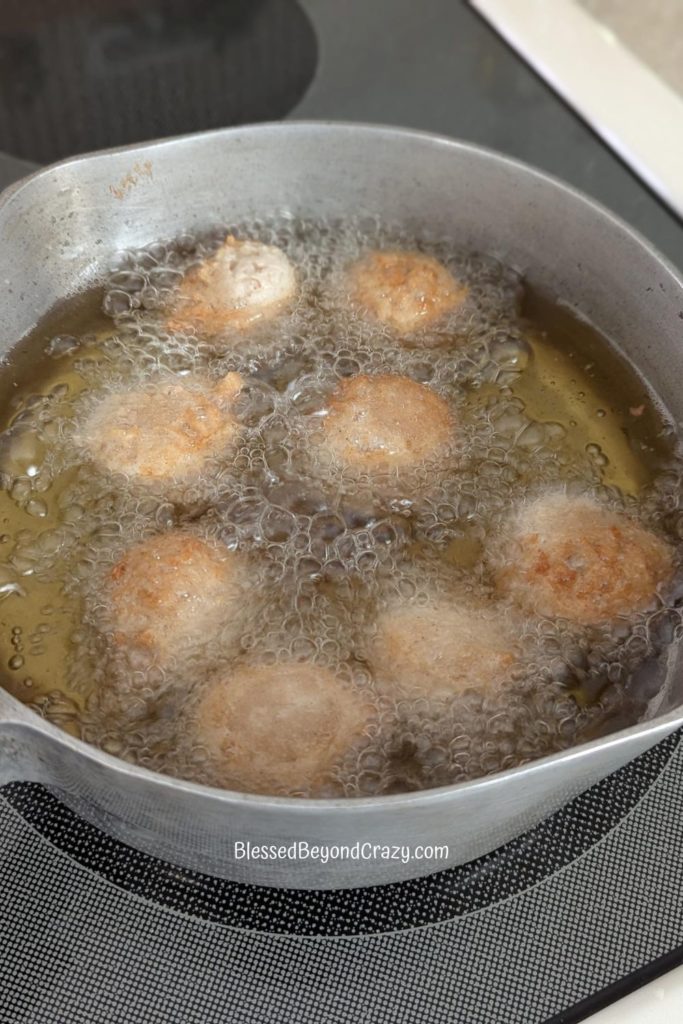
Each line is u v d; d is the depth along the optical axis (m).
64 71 0.66
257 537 0.50
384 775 0.45
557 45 0.67
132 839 0.44
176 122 0.64
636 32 0.84
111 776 0.40
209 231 0.58
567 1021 0.43
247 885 0.45
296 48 0.68
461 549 0.50
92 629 0.48
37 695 0.46
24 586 0.49
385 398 0.52
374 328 0.56
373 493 0.51
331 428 0.52
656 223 0.61
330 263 0.58
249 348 0.55
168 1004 0.44
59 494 0.51
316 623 0.48
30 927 0.44
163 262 0.57
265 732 0.45
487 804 0.41
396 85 0.66
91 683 0.47
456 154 0.55
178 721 0.46
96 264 0.56
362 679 0.47
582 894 0.46
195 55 0.68
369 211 0.58
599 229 0.53
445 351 0.55
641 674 0.48
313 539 0.50
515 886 0.46
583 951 0.45
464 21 0.69
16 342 0.54
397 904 0.45
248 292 0.55
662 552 0.50
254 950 0.44
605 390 0.54
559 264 0.56
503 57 0.67
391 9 0.69
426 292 0.55
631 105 0.64
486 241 0.57
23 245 0.53
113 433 0.51
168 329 0.55
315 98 0.65
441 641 0.47
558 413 0.54
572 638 0.48
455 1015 0.44
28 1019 0.43
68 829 0.46
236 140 0.55
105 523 0.50
